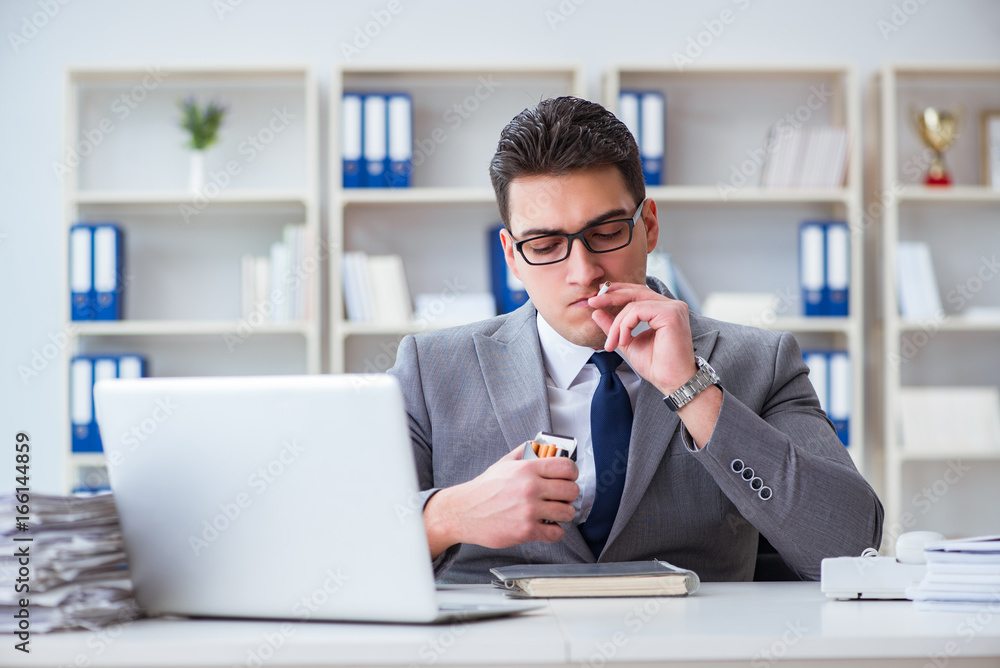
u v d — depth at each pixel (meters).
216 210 3.39
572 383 1.42
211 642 0.77
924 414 3.20
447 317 3.21
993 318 3.27
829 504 1.15
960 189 3.23
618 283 1.25
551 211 1.25
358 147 3.17
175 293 3.38
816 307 3.20
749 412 1.16
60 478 3.34
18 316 3.35
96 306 3.12
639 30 3.44
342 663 0.75
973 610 0.89
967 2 3.45
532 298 1.32
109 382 0.93
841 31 3.45
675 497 1.33
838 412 3.13
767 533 1.17
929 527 3.39
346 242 3.40
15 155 3.36
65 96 3.20
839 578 0.99
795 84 3.45
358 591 0.86
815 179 3.22
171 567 0.91
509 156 1.27
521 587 1.01
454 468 1.40
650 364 1.19
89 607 0.85
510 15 3.43
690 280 3.43
